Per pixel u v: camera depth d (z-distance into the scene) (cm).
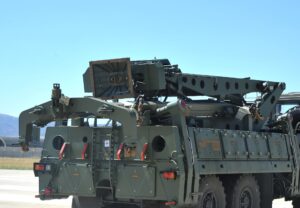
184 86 962
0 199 1519
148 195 843
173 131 832
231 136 945
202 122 991
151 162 845
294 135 1132
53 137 938
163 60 959
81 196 917
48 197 936
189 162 832
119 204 904
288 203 1524
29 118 904
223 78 1047
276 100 1148
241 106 1109
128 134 817
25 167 3934
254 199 1004
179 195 820
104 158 890
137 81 921
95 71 928
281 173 1111
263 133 1041
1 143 7481
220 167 901
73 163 911
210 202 899
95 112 844
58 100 866
